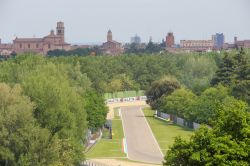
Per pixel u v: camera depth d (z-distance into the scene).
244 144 128.25
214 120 140.25
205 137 132.62
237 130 132.25
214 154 128.25
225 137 129.38
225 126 133.75
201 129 136.38
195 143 133.62
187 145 134.75
